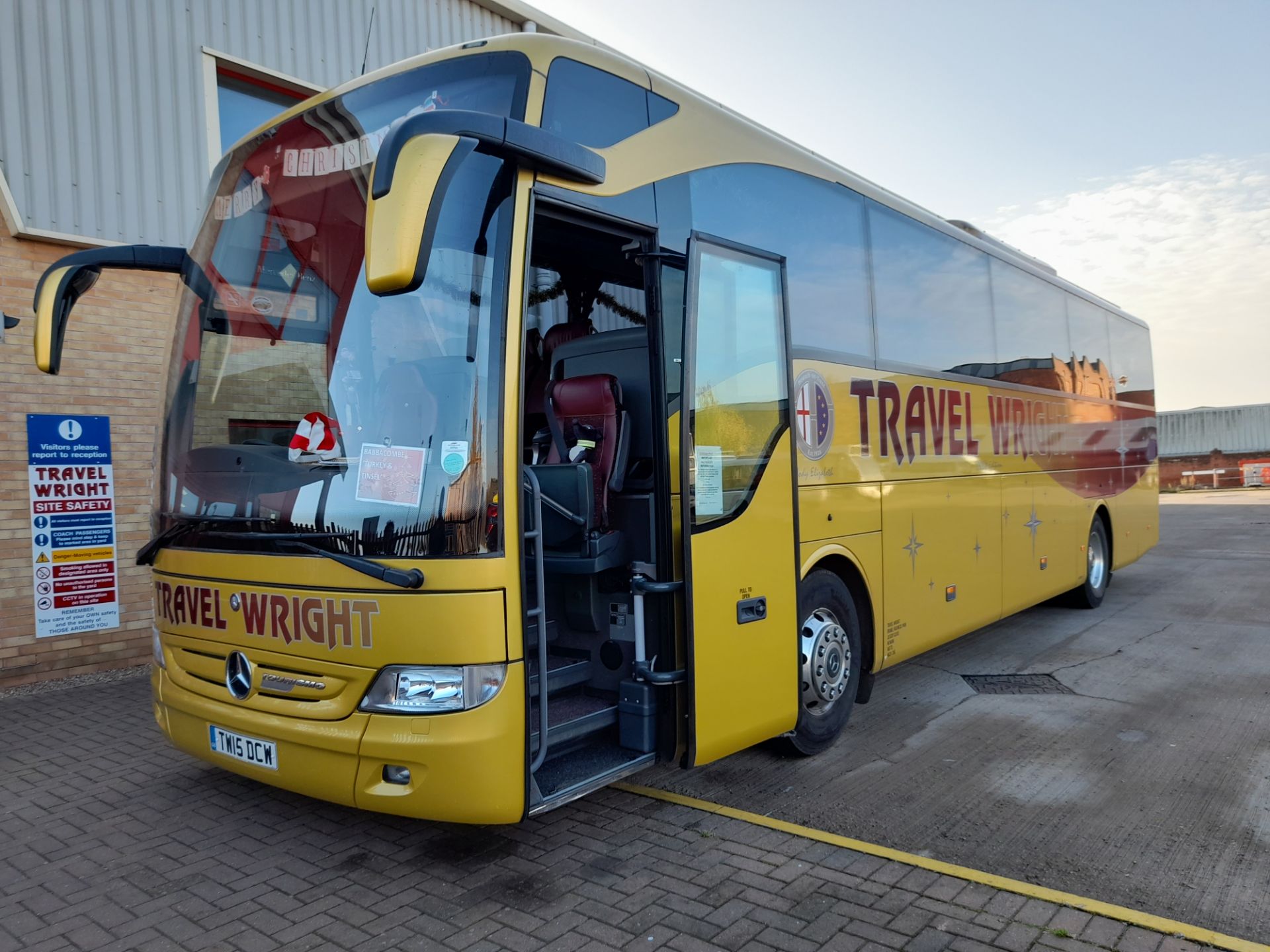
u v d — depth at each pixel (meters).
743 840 4.27
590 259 5.54
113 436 7.79
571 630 4.72
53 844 4.34
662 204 4.42
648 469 4.73
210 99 8.42
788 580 4.93
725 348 4.57
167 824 4.56
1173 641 8.74
